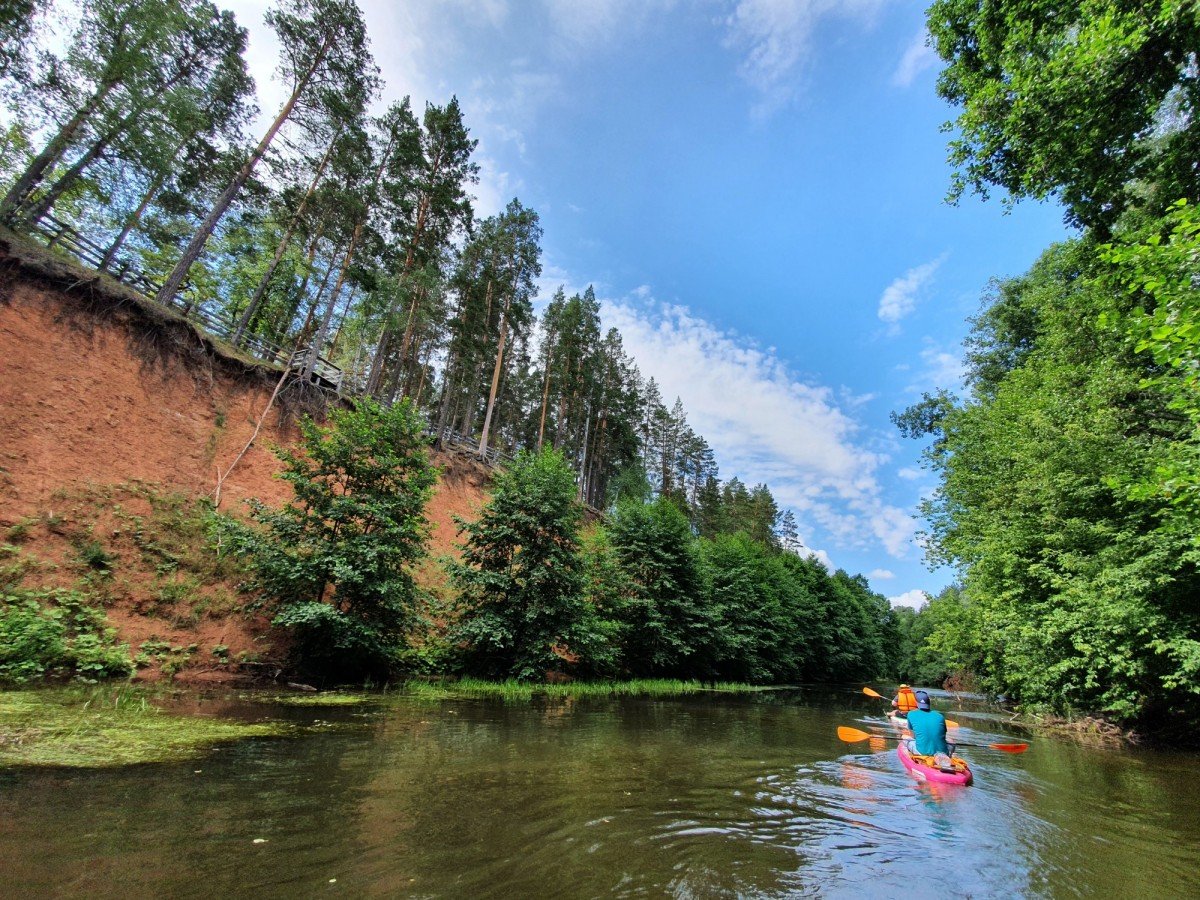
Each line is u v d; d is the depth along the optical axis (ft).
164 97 61.57
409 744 24.64
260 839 12.71
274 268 74.59
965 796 23.12
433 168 89.20
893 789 23.61
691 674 88.48
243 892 10.11
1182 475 26.22
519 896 11.07
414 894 10.72
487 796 17.80
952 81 48.14
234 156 74.28
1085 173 38.60
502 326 110.01
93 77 57.36
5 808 13.23
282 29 65.82
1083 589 39.93
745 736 36.01
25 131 61.62
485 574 55.06
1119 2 31.78
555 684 59.67
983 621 56.80
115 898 9.45
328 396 70.64
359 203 74.79
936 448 88.43
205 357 56.34
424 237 89.61
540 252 112.78
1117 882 14.15
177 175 76.64
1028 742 41.57
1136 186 47.32
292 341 102.27
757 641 105.60
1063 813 21.07
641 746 29.12
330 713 31.07
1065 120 35.76
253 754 20.48
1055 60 34.06
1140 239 39.24
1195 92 33.96
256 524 50.11
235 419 56.90
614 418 165.58
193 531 45.24
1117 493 37.14
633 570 80.18
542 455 65.51
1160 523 37.35
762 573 125.70
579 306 141.69
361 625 41.47
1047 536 45.60
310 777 18.16
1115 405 44.73
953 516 76.07
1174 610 35.99
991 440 65.26
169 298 58.70
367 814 15.08
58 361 43.80
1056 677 45.70
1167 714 41.34
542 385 154.51
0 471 36.94
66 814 13.14
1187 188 37.32
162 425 49.49
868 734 38.11
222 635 40.88
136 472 45.01
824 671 150.20
